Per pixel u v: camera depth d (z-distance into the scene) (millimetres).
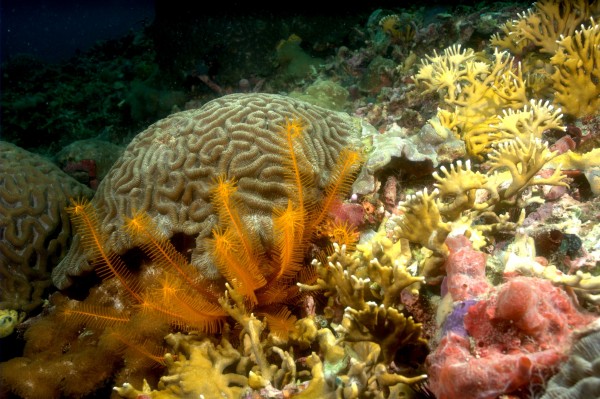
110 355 583
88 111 2045
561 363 312
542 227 461
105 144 1292
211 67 1523
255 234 564
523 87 656
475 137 640
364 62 1182
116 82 2164
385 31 1140
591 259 427
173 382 465
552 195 524
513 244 451
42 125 1924
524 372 308
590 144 601
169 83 1603
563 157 549
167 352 547
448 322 374
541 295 346
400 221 474
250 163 608
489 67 758
